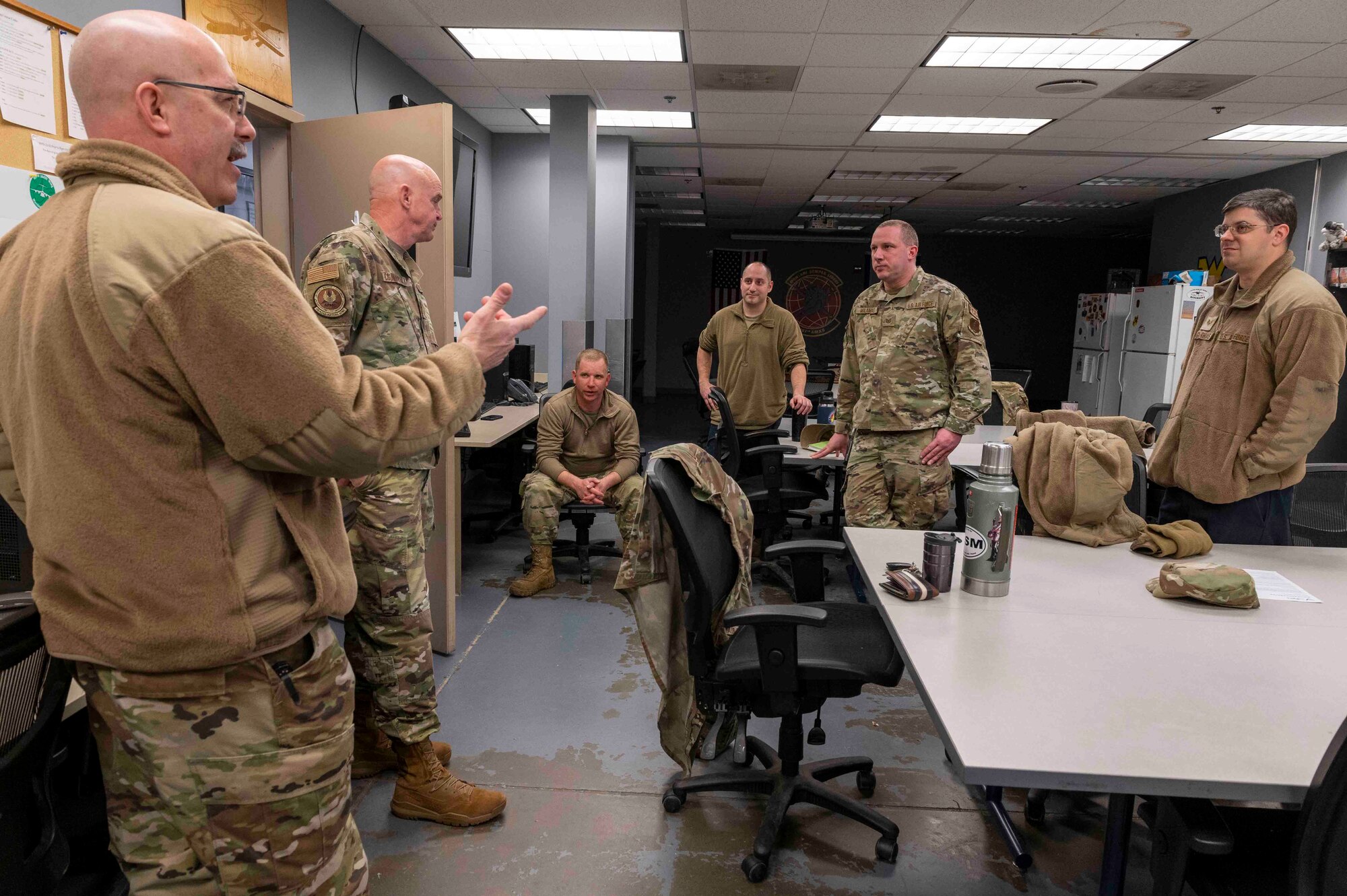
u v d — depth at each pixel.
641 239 14.87
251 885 1.00
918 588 1.59
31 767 0.91
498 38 4.45
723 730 2.15
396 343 1.93
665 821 1.99
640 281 14.92
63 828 1.17
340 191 3.00
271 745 0.98
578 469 3.83
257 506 0.97
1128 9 3.80
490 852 1.86
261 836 0.99
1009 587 1.67
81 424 0.88
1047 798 2.08
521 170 6.81
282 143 3.31
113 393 0.88
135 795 0.98
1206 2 3.69
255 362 0.89
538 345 6.94
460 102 5.80
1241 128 6.10
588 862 1.83
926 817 2.03
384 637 1.89
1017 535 2.12
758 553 3.99
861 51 4.52
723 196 10.59
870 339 2.98
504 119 6.28
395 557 1.87
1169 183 8.72
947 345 2.85
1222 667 1.30
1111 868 1.37
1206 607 1.58
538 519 3.61
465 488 5.68
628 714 2.52
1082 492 2.01
